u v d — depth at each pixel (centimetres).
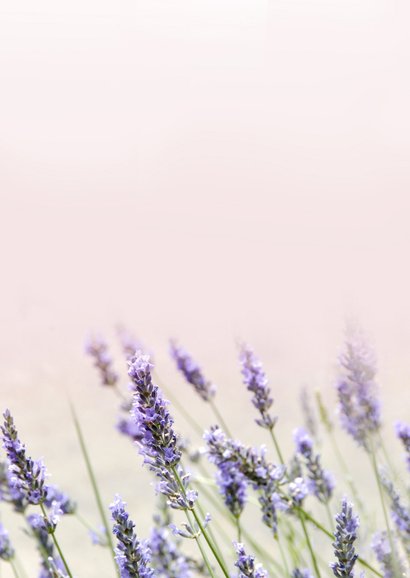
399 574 78
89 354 100
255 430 174
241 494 78
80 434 88
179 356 92
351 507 73
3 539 84
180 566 82
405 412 94
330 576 88
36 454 185
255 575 71
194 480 88
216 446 77
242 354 81
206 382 91
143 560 72
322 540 95
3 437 73
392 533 83
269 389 80
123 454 175
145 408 71
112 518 72
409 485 87
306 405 98
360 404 84
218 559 72
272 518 77
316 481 84
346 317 83
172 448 72
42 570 81
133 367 72
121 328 101
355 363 84
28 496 73
